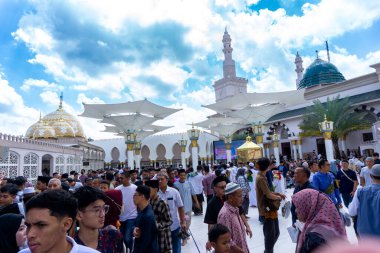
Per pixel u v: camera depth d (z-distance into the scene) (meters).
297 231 3.39
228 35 74.19
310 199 2.71
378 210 3.35
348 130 29.53
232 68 72.75
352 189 7.75
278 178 10.98
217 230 2.92
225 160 33.38
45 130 38.06
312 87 41.00
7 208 3.84
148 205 3.81
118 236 2.89
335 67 44.16
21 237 2.71
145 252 3.54
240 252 3.13
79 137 43.25
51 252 1.62
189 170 12.73
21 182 6.05
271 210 4.76
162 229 4.23
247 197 9.77
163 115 27.73
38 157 21.19
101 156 46.19
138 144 27.09
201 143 44.91
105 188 5.60
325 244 2.20
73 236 2.52
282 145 40.72
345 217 4.62
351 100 32.50
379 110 29.88
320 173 5.73
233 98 27.23
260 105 26.78
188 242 7.27
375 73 32.22
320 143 36.53
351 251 1.07
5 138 17.11
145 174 8.01
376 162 8.67
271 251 4.68
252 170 12.59
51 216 1.62
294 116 37.22
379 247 1.02
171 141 47.59
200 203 11.21
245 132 42.44
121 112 25.48
